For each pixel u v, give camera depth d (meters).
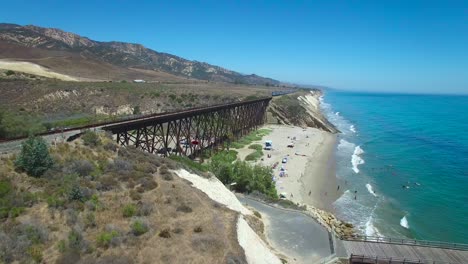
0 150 22.42
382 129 108.25
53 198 18.08
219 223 19.89
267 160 57.97
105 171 22.97
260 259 18.98
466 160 66.12
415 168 59.53
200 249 16.80
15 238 14.70
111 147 26.83
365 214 38.84
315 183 48.91
